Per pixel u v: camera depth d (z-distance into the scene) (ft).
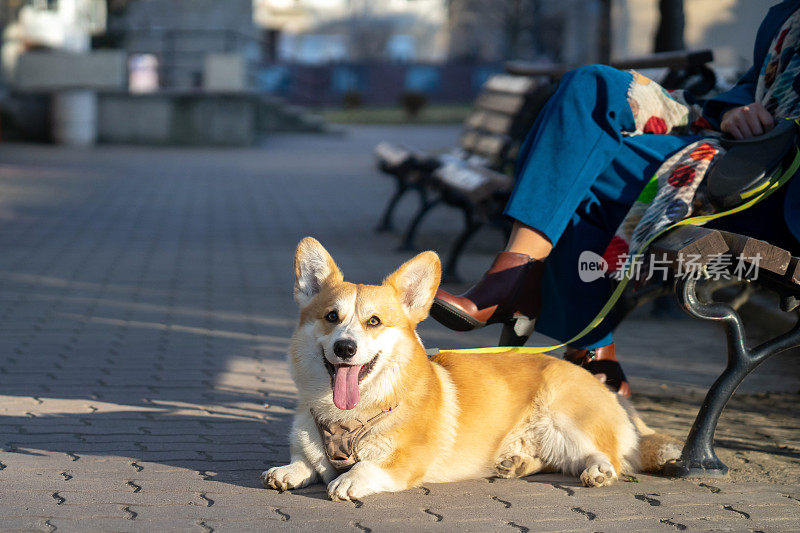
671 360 20.06
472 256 33.17
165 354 19.34
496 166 30.81
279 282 28.02
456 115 134.21
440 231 39.50
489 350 13.24
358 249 33.81
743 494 11.51
